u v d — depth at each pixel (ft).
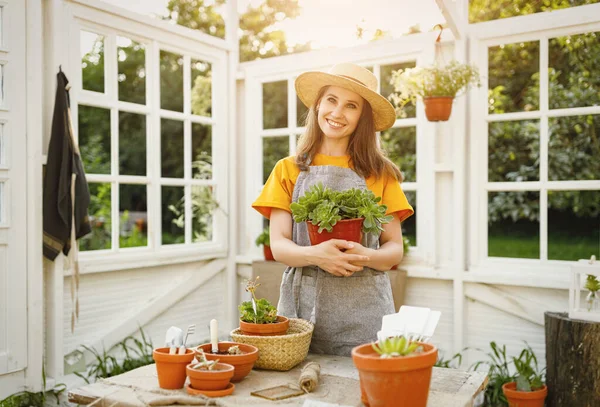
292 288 6.43
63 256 11.30
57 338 11.20
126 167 30.14
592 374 9.98
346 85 6.22
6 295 10.32
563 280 11.51
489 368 12.37
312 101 6.93
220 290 15.64
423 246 13.26
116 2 13.64
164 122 28.40
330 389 4.75
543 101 12.09
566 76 19.99
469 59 12.77
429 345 4.11
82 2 11.66
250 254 15.71
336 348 6.19
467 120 12.85
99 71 28.22
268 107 23.58
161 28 13.50
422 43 13.14
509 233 24.81
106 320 12.63
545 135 12.10
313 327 5.70
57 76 11.03
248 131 15.72
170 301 13.94
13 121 10.41
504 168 22.16
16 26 10.44
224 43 15.37
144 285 13.56
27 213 10.65
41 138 10.85
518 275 12.03
